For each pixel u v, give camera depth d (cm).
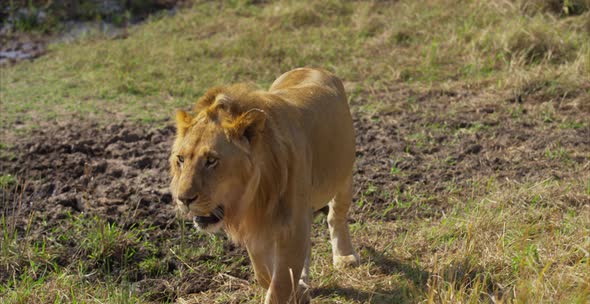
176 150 844
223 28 2955
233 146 819
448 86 2089
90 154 1727
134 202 1429
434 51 2328
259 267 957
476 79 2128
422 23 2620
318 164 1008
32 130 1880
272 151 872
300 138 932
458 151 1641
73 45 2938
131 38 2961
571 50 2238
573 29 2400
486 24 2498
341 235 1176
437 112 1909
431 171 1542
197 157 806
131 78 2316
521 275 959
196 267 1188
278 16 2917
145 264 1196
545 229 1183
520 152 1611
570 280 980
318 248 1234
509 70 2119
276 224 894
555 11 2544
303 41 2633
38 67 2625
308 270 1071
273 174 877
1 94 2264
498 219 1216
